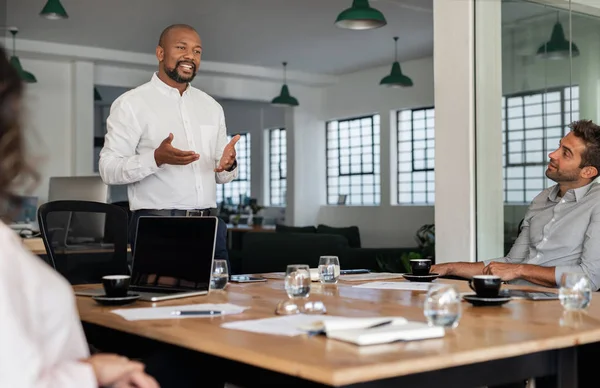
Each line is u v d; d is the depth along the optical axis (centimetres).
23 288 104
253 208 1300
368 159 1205
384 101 1145
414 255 654
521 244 335
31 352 99
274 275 295
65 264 287
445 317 156
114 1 780
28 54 980
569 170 311
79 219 300
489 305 196
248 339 144
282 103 1056
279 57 1080
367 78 1177
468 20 414
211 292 233
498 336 148
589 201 307
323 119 1270
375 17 608
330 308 191
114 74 1083
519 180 430
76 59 1017
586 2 456
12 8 801
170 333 153
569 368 154
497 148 423
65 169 1043
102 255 296
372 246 1164
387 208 1134
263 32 925
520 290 234
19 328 98
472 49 413
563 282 187
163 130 322
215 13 832
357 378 117
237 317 176
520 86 432
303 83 1225
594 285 286
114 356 124
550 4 445
